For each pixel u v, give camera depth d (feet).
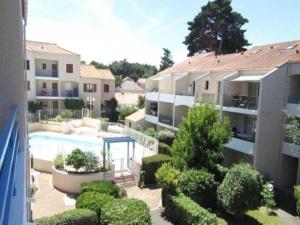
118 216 46.88
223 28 194.49
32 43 167.43
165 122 126.00
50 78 161.79
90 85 174.19
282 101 79.05
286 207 69.41
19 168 14.43
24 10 25.96
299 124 73.15
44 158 88.84
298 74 76.48
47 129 141.59
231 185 60.23
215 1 197.16
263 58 91.50
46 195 69.51
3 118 15.97
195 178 63.82
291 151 76.38
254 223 60.85
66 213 47.21
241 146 83.92
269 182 73.46
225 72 96.53
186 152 69.97
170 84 127.85
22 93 18.26
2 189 6.17
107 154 83.87
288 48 91.97
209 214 53.31
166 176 62.59
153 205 66.69
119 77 299.38
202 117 70.23
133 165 82.64
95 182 62.23
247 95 91.56
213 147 69.97
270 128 79.10
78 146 116.06
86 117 155.12
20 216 9.88
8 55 16.01
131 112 178.19
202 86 106.73
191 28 207.41
